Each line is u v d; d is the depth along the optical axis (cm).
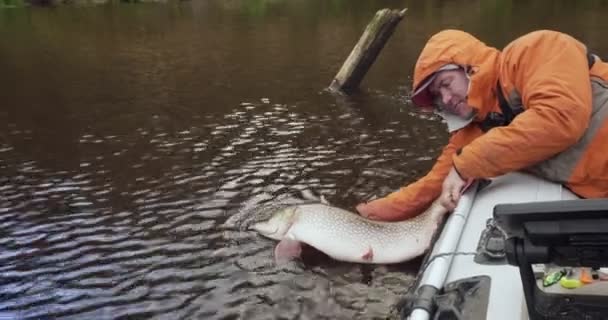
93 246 483
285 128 771
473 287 225
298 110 855
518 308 213
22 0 2497
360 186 569
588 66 311
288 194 557
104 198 572
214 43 1473
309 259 443
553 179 313
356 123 779
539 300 204
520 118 304
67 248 482
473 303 217
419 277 252
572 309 203
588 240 180
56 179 625
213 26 1783
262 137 736
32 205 562
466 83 332
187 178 609
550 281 217
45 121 854
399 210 429
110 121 838
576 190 308
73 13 2241
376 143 695
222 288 420
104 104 936
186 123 811
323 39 1466
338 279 419
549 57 302
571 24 1470
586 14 1652
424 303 218
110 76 1140
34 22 2005
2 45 1543
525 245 188
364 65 945
